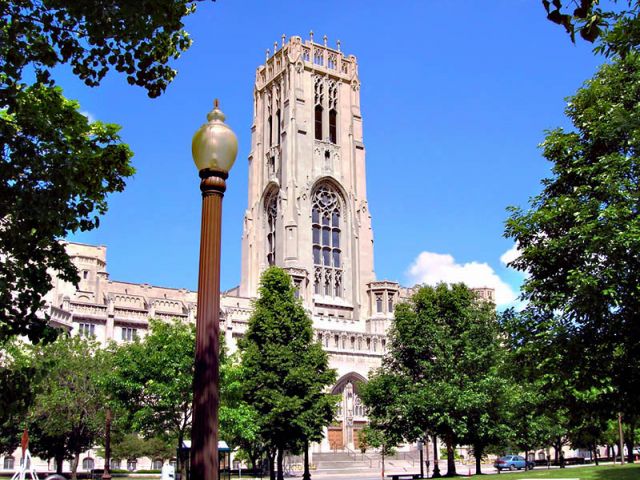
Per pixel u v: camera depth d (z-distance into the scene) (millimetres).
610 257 24000
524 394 49406
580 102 28969
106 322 88562
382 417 54812
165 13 16875
